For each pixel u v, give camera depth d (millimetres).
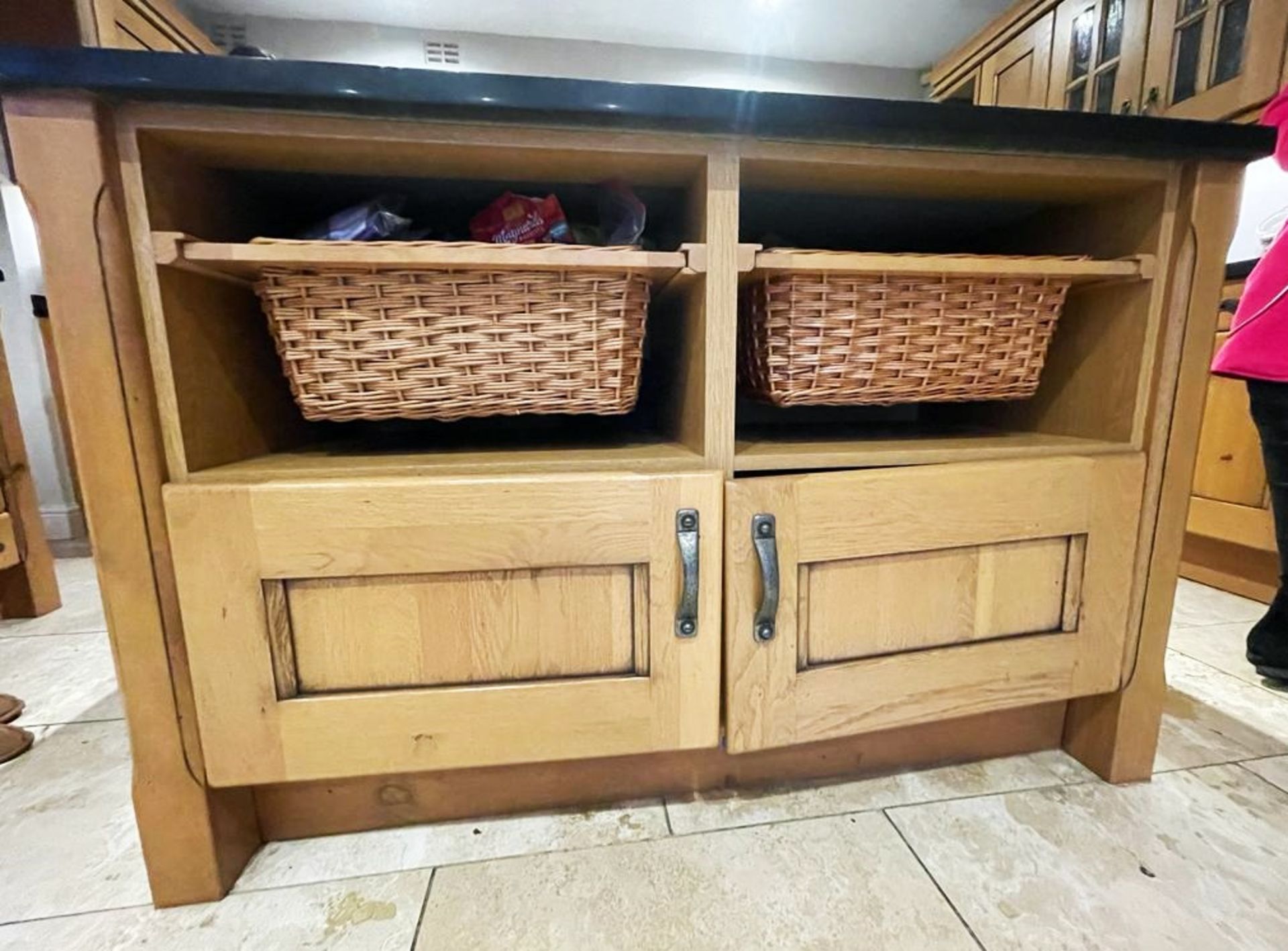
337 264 578
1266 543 1364
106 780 817
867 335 711
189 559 580
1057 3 1809
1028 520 717
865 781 810
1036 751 872
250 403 717
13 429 1338
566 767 758
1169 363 719
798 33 2373
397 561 603
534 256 593
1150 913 610
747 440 832
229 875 647
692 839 710
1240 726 926
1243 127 664
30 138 508
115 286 537
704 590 647
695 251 620
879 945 579
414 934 593
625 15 2234
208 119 539
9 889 645
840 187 741
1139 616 770
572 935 591
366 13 2227
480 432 942
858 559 681
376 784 724
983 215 886
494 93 540
